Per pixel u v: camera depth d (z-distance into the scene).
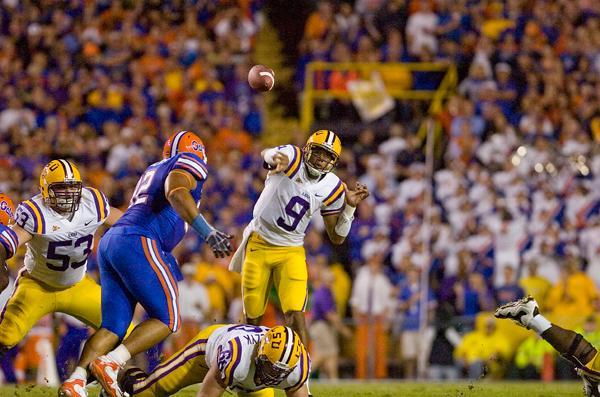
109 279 18.78
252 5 54.19
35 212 20.00
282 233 21.83
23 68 50.38
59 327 32.72
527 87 47.34
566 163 42.44
